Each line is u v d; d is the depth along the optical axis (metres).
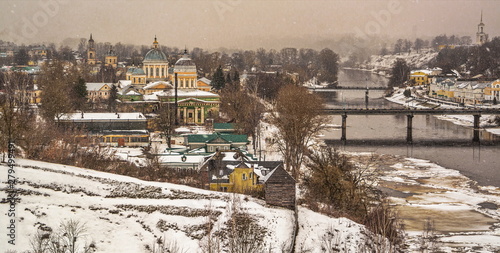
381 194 131.38
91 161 121.94
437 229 110.81
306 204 110.56
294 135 148.12
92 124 188.38
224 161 120.06
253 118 199.50
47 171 98.88
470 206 128.25
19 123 110.25
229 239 85.50
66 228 78.00
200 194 103.31
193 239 86.75
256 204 103.38
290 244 87.69
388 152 195.00
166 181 116.56
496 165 173.25
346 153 191.62
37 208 81.81
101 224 83.94
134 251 78.62
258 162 123.62
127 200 95.44
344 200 111.38
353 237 94.56
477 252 95.81
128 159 140.50
